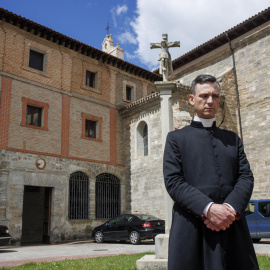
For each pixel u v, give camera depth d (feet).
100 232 51.47
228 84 63.46
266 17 59.21
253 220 42.24
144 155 65.67
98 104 67.62
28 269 23.35
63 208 57.11
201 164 6.93
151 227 44.78
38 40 60.23
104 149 66.28
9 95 53.88
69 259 30.35
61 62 63.00
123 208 65.41
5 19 55.83
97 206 62.59
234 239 6.41
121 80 73.67
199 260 6.27
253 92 60.54
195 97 7.66
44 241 56.39
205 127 7.47
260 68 60.08
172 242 6.57
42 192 71.92
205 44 68.49
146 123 64.64
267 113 57.62
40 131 56.85
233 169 7.08
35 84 57.82
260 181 56.44
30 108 57.62
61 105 61.16
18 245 50.29
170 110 24.68
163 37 26.63
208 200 6.20
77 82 64.90
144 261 20.47
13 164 52.13
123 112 69.82
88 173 62.03
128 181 66.44
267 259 23.67
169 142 7.40
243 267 6.20
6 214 49.85
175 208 6.93
